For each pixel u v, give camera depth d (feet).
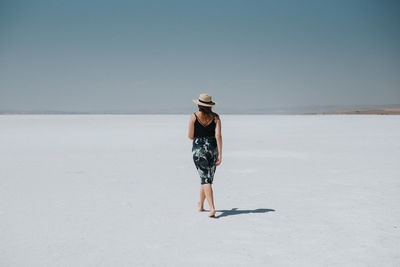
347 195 26.71
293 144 64.54
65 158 48.08
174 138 80.07
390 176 34.30
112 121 183.83
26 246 17.04
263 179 33.32
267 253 15.99
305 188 29.30
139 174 36.35
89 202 25.20
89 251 16.39
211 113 21.94
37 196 26.96
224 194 27.48
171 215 21.98
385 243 17.07
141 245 17.07
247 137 80.33
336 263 14.87
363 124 142.41
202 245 17.01
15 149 58.80
